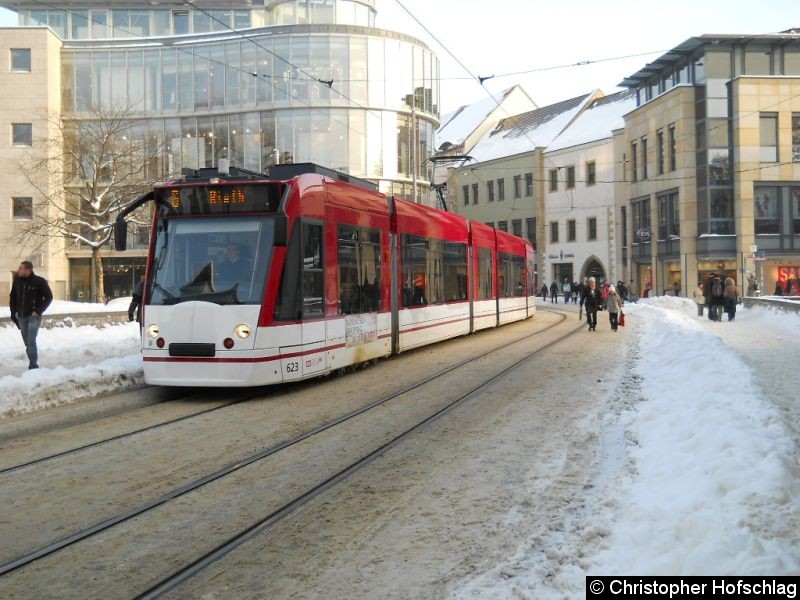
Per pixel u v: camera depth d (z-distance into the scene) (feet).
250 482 23.07
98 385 40.45
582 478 22.62
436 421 32.14
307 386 42.45
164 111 156.04
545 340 71.67
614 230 190.80
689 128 155.33
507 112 259.39
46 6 169.27
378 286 49.78
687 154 155.22
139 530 18.80
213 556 16.98
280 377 37.83
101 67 157.69
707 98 151.43
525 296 100.53
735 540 14.01
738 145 148.66
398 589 15.03
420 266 58.23
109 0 167.63
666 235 164.66
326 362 42.04
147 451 27.14
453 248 67.00
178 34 170.81
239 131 153.17
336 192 43.96
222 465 25.09
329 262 42.63
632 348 62.13
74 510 20.42
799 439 23.24
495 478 22.95
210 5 168.86
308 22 161.17
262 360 36.91
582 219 201.16
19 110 154.51
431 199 166.09
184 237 38.73
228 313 36.83
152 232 39.34
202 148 154.92
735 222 150.30
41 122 151.43
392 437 29.09
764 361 49.37
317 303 41.19
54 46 157.07
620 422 30.78
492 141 245.04
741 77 148.36
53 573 16.16
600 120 205.16
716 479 18.08
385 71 154.40
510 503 20.43
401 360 55.06
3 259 154.61
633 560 14.98
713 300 96.32
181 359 37.17
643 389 38.81
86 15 170.30
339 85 151.43
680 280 159.12
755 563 12.98
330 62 151.12
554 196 210.38
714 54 151.43
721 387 31.71
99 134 120.37
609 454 25.52
